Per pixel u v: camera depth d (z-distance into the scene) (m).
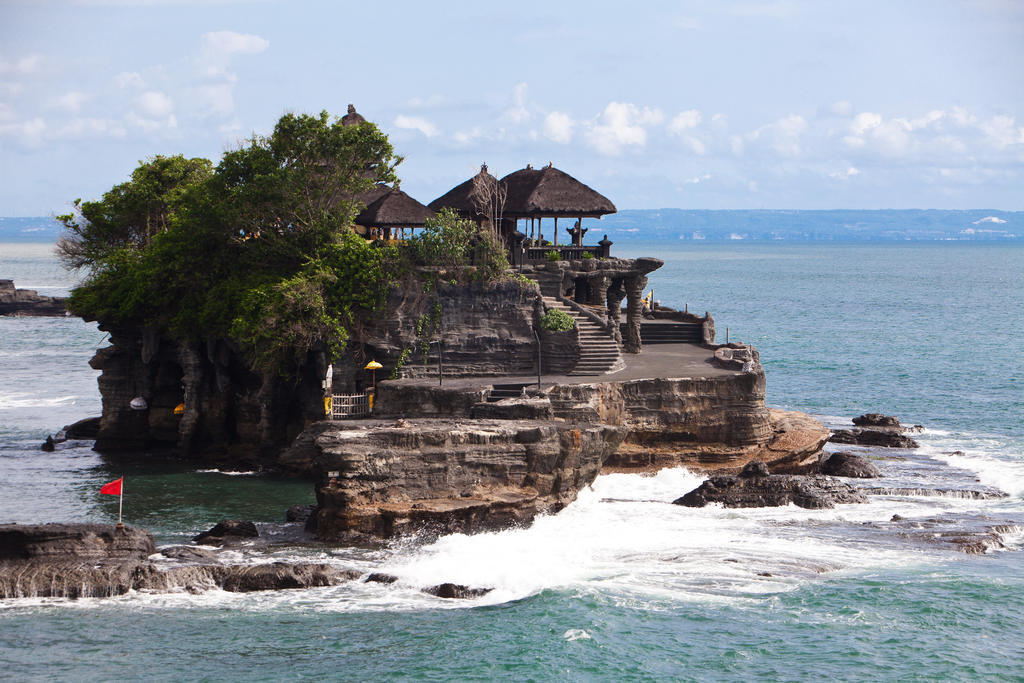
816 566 54.25
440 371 72.50
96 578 49.78
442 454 58.59
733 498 64.19
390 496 57.72
